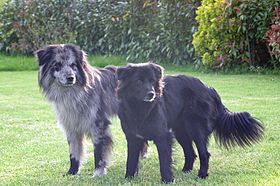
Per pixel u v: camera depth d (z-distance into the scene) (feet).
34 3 33.99
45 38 33.68
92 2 32.94
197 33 25.26
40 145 14.19
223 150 12.92
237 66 25.04
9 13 34.88
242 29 23.94
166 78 11.75
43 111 18.04
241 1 23.71
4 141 14.57
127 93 11.19
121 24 30.58
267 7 23.40
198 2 27.14
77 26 33.19
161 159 11.26
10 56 35.06
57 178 11.89
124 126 11.43
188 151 12.09
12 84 24.48
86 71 12.14
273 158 12.34
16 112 18.01
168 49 27.94
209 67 25.30
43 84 12.14
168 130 11.43
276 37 22.70
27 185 11.50
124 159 13.01
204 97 11.82
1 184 11.58
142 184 11.18
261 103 17.49
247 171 11.64
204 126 11.77
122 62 29.99
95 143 12.29
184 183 11.14
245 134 11.98
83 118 12.17
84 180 11.70
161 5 27.99
